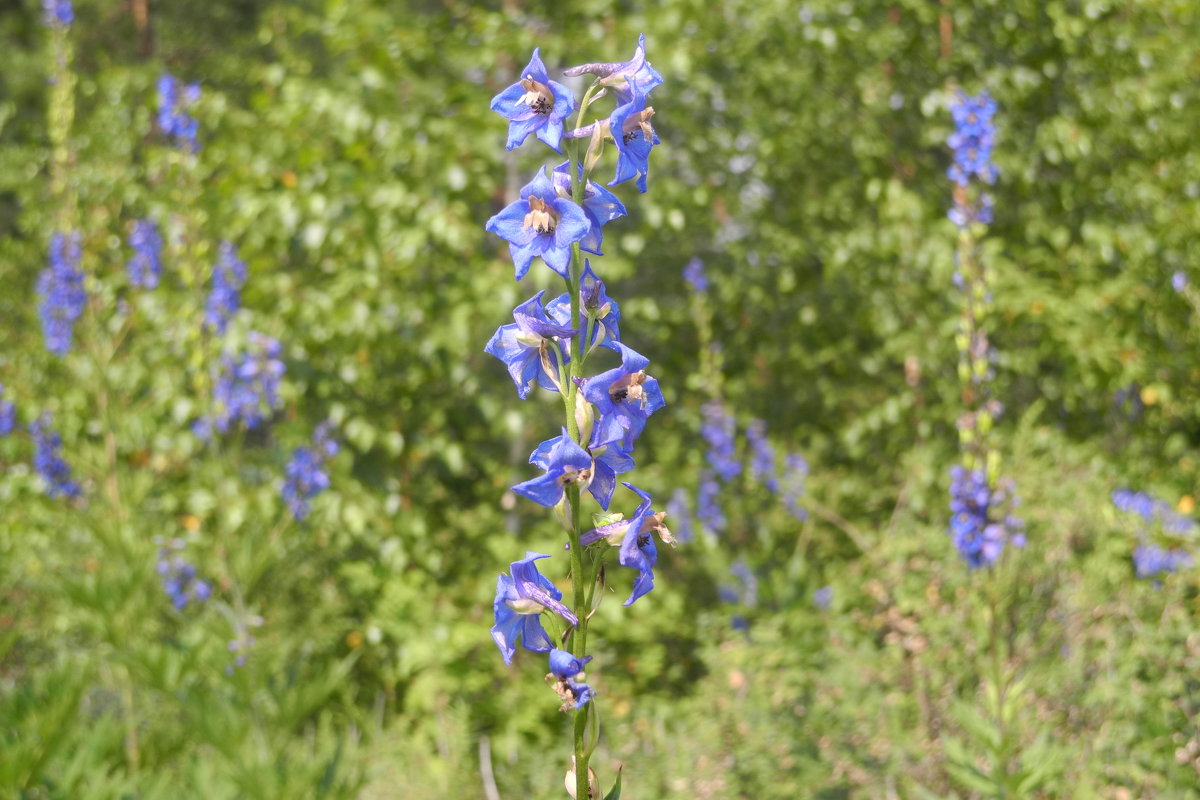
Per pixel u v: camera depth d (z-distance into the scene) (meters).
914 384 7.58
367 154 6.82
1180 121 7.10
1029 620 4.99
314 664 6.23
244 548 4.83
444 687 6.24
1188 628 4.57
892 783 4.55
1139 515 5.67
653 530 2.05
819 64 7.63
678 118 7.42
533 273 6.66
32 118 12.34
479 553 7.29
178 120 5.24
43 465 6.22
